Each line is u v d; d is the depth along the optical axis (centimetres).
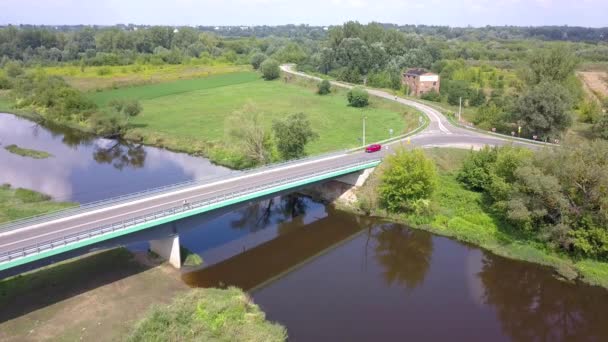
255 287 4688
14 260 3747
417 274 5044
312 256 5491
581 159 5072
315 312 4212
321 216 6619
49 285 4441
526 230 5512
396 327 4006
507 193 5647
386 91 15125
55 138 11000
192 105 13925
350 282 4853
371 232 6150
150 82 18138
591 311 4400
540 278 4909
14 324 3844
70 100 12388
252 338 3534
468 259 5331
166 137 10338
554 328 4116
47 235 4300
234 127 7888
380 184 6506
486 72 17938
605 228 4972
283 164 6750
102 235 4203
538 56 10725
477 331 4003
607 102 9250
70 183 7688
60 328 3797
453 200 6391
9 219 5897
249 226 6262
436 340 3844
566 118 8350
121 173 8269
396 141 8406
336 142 9219
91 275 4644
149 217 4500
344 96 14988
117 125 10912
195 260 5078
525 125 8681
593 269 4903
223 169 8369
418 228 6097
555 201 5109
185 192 5516
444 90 14288
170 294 4356
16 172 8288
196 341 3359
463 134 8869
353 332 3903
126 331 3744
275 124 7625
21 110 13712
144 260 4991
